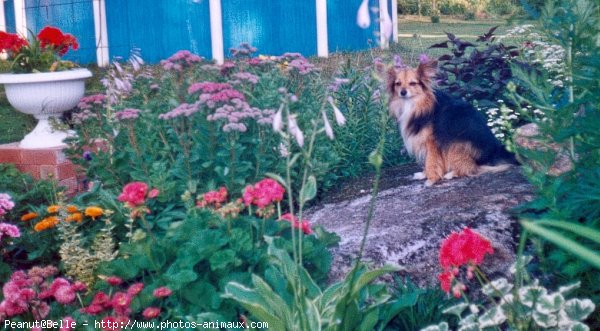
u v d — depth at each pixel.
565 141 2.69
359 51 9.23
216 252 2.56
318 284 2.77
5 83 4.07
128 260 2.69
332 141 3.96
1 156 4.09
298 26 9.53
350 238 3.02
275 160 3.50
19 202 3.54
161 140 3.52
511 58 4.38
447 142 3.61
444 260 2.20
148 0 9.29
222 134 3.33
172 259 2.70
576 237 2.46
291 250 2.63
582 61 2.48
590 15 2.51
